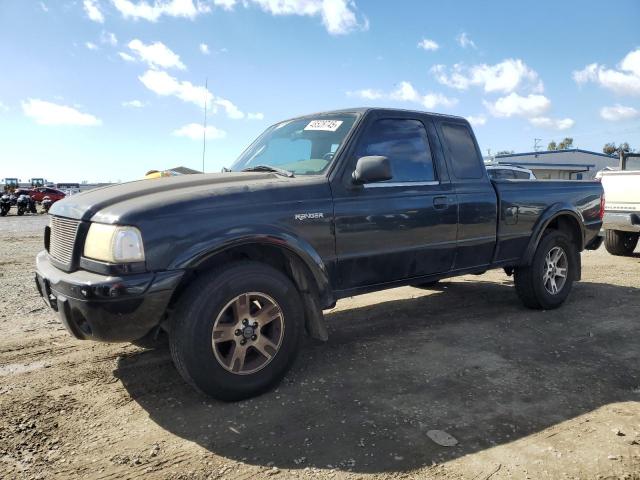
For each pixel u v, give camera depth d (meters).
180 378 3.68
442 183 4.52
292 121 4.77
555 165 48.28
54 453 2.70
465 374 3.75
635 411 3.17
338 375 3.73
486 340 4.54
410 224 4.19
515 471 2.52
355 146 3.95
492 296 6.29
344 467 2.56
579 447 2.74
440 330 4.85
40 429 2.95
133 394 3.42
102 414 3.14
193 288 3.11
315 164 3.96
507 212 5.04
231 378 3.20
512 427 2.96
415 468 2.55
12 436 2.87
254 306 3.35
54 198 33.84
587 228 5.89
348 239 3.80
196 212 3.11
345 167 3.85
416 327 4.95
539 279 5.39
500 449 2.72
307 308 3.70
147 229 2.93
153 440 2.83
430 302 6.00
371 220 3.92
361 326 5.02
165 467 2.57
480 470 2.53
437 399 3.33
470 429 2.94
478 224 4.77
